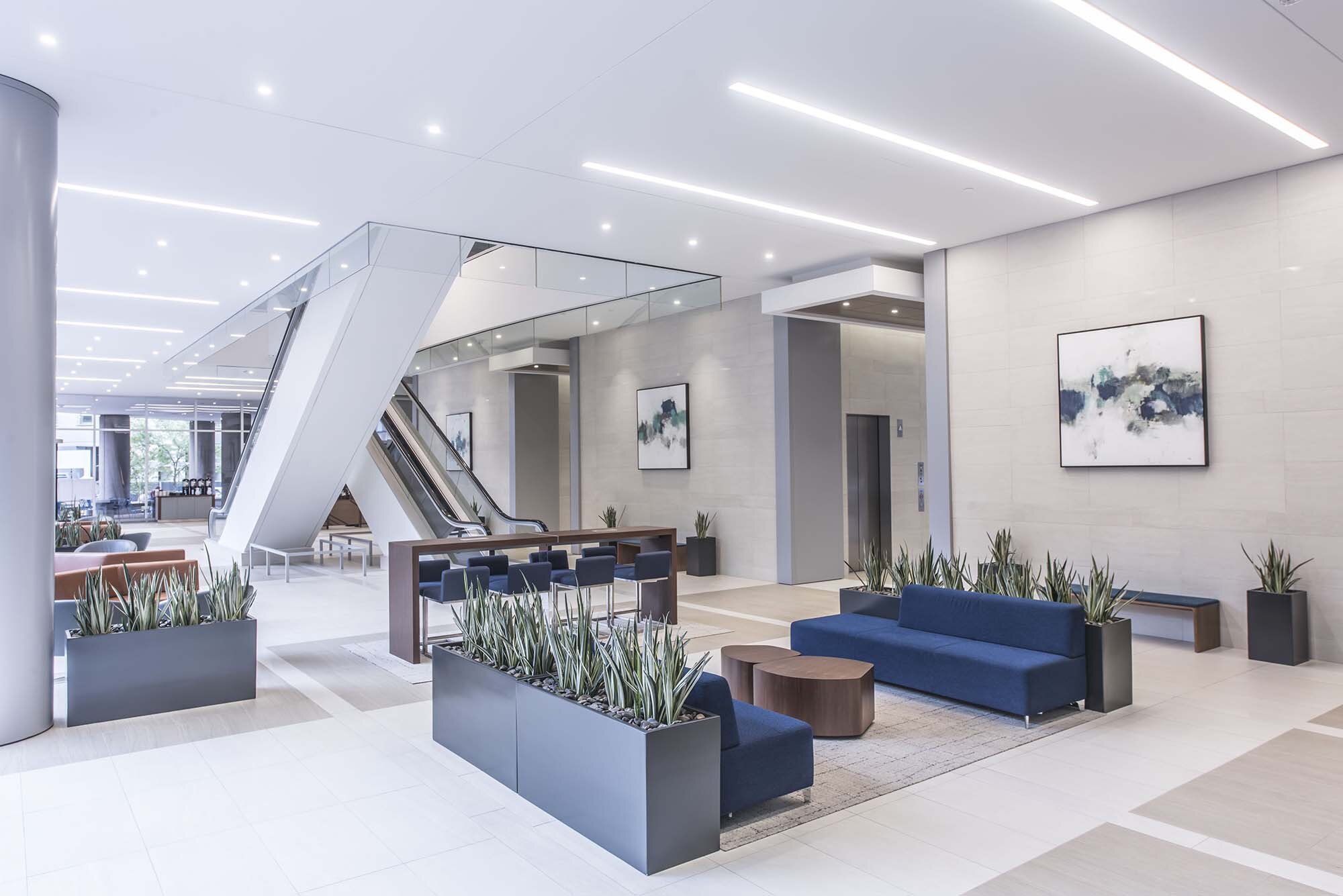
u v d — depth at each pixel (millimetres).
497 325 12617
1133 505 7625
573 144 5844
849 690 4785
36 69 4578
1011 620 5578
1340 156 6422
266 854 3346
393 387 9820
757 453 11805
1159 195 7324
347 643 7484
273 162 6027
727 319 12352
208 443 26156
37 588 4844
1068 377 8023
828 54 4633
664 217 7727
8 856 3328
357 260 7754
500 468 17594
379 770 4309
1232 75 4973
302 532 12359
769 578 11578
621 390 14445
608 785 3367
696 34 4371
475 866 3240
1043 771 4262
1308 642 6641
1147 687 5914
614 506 14609
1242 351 6945
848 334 12203
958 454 8938
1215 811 3754
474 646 4652
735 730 3588
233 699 5590
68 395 24344
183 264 8844
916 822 3646
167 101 5000
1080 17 4293
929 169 6527
